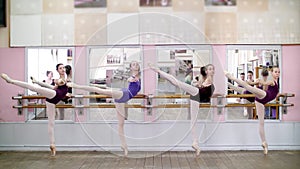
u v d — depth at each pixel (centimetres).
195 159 552
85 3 621
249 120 620
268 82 586
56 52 627
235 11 620
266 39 620
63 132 622
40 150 622
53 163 531
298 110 622
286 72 623
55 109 620
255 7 620
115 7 620
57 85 588
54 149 588
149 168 502
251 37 621
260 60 623
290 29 621
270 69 620
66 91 591
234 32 619
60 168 503
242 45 621
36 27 625
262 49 623
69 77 624
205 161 540
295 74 622
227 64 617
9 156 579
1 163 532
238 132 620
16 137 625
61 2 624
